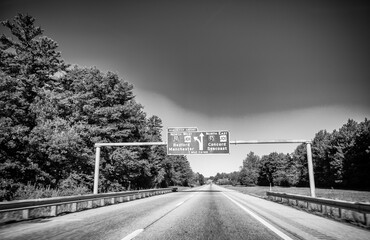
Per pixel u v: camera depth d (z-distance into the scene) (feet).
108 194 53.83
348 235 21.29
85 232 22.07
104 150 97.45
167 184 222.28
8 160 64.59
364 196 79.00
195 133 70.85
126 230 22.99
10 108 67.82
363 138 156.25
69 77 98.58
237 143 68.80
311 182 61.00
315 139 255.50
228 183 627.05
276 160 325.83
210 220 29.35
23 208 29.25
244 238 19.97
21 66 77.71
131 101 114.93
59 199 35.70
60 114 88.99
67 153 77.05
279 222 28.04
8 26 81.05
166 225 25.76
